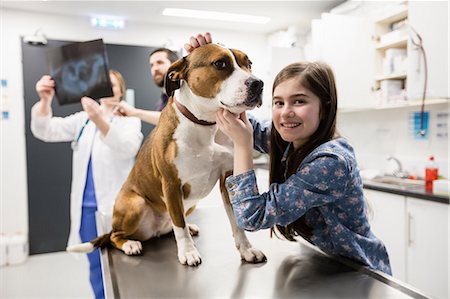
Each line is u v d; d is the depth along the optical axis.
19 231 3.28
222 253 0.98
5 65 3.17
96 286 1.95
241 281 0.80
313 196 0.82
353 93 2.61
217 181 1.02
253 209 0.83
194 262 0.88
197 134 0.91
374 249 0.99
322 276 0.82
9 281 2.71
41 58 3.27
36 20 3.27
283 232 1.05
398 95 2.44
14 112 3.21
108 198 2.05
